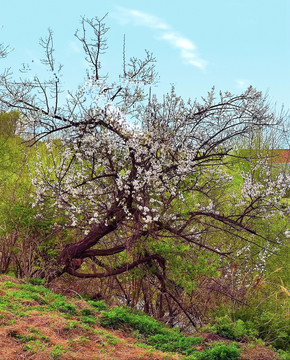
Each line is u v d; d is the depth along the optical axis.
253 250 10.23
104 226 8.48
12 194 9.91
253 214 9.59
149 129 8.04
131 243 8.27
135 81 7.83
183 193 8.77
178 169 8.10
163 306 9.20
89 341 5.12
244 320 7.50
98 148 8.11
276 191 8.96
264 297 8.43
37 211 9.12
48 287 8.47
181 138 8.30
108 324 6.03
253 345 5.95
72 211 8.65
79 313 6.15
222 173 9.10
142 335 6.02
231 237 10.12
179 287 8.48
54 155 10.65
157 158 8.09
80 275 8.62
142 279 8.56
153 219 7.92
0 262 9.01
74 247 8.61
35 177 9.13
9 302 5.92
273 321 7.07
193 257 8.40
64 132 8.32
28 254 9.03
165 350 5.52
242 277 9.29
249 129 8.69
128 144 7.82
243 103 8.35
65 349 4.67
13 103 8.02
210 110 8.33
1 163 11.36
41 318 5.43
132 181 8.11
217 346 5.52
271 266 10.00
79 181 8.69
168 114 8.20
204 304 8.61
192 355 5.20
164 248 7.91
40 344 4.65
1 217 9.06
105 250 8.64
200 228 9.60
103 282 9.34
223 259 9.14
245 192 8.99
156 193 8.38
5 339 4.66
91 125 7.96
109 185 8.80
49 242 9.18
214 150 8.80
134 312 7.76
